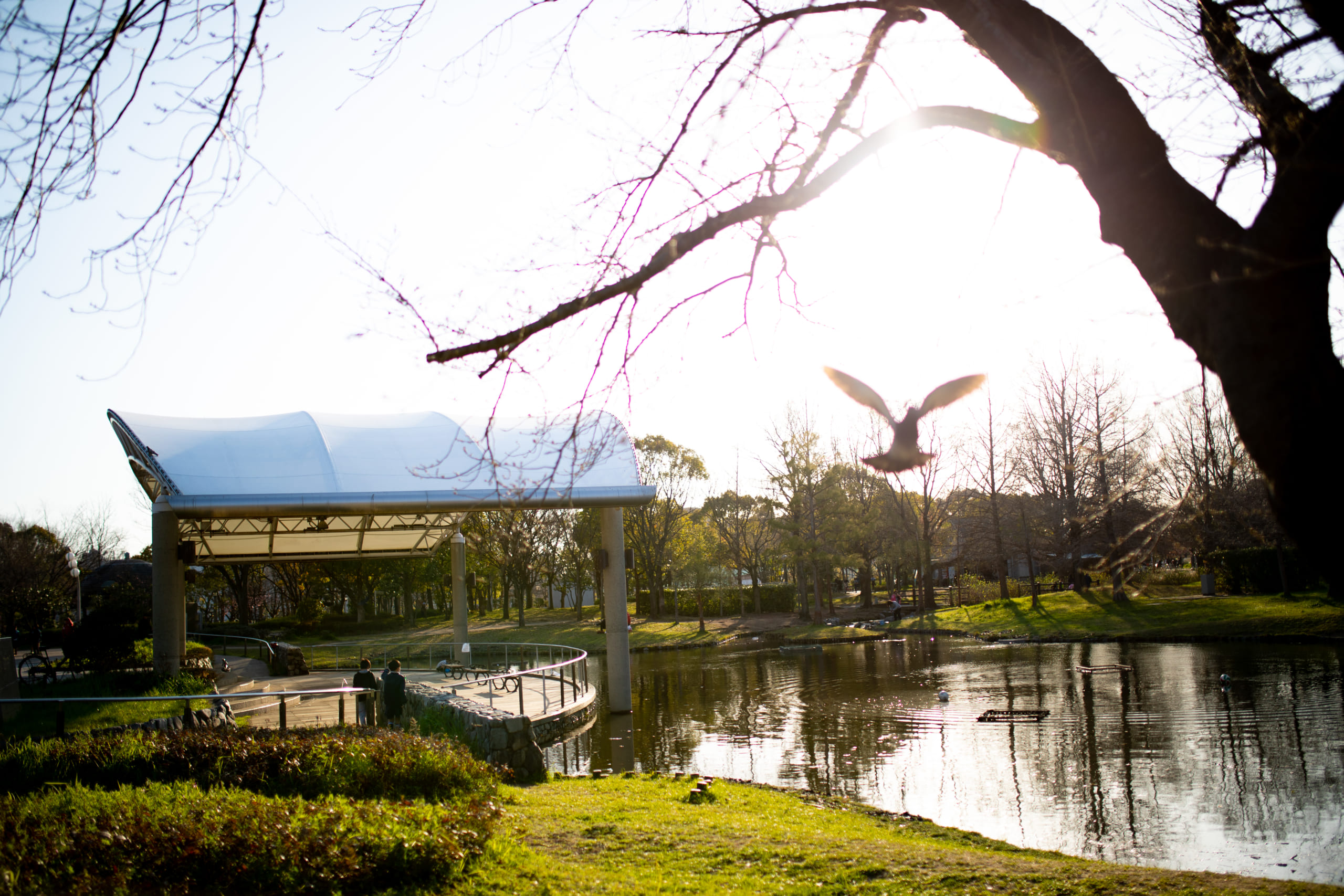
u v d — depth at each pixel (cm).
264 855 658
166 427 2166
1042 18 423
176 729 1202
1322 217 336
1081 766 1438
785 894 691
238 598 5659
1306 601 3381
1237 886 715
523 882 689
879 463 301
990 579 6644
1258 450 339
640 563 6253
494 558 4134
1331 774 1290
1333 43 355
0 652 1586
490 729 1399
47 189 448
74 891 594
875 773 1484
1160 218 378
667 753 1773
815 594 5616
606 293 514
